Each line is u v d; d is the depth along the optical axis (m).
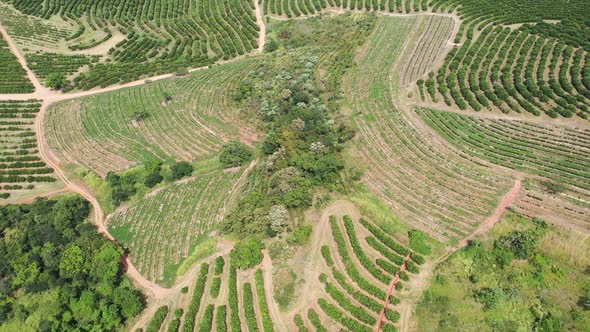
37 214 83.19
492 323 59.12
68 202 84.94
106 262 71.62
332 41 134.62
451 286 64.12
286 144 89.50
